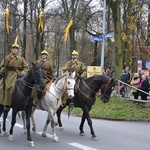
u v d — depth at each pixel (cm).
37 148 821
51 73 1006
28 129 850
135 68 3544
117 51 2138
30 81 851
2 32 2948
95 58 3294
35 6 2725
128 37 2745
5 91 888
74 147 841
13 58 916
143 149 849
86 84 975
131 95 1861
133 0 2517
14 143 870
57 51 3688
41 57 1010
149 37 3600
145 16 3516
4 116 948
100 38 1820
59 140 922
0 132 980
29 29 3041
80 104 977
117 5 2139
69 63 1048
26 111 865
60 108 1068
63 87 908
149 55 3509
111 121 1363
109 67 3650
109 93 958
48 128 1109
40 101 934
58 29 3034
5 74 908
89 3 2736
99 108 1628
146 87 1700
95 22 3108
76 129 1110
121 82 1795
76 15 2769
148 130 1157
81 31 3612
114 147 856
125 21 2867
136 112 1528
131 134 1062
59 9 2762
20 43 3188
